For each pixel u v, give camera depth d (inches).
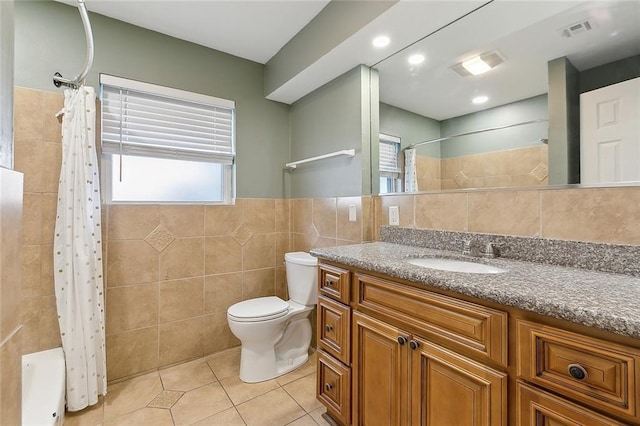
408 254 55.1
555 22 48.0
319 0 68.2
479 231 56.3
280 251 102.3
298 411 63.5
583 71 45.0
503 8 51.6
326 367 59.0
